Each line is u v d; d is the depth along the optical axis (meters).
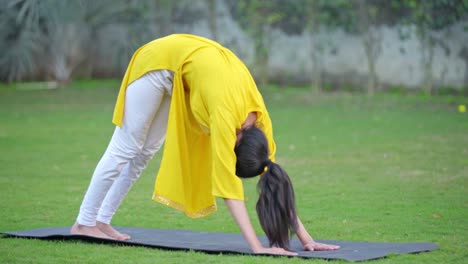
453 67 29.61
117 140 9.46
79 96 32.59
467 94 29.41
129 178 9.66
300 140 20.22
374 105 27.89
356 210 11.66
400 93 30.62
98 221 9.61
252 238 8.51
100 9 32.56
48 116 26.25
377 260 8.23
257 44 31.97
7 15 30.80
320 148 18.77
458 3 28.81
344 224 10.67
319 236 9.95
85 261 8.30
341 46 31.77
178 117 9.09
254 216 11.66
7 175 15.16
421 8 29.38
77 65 36.56
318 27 31.59
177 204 9.15
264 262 8.09
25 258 8.45
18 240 9.47
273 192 8.51
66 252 8.77
